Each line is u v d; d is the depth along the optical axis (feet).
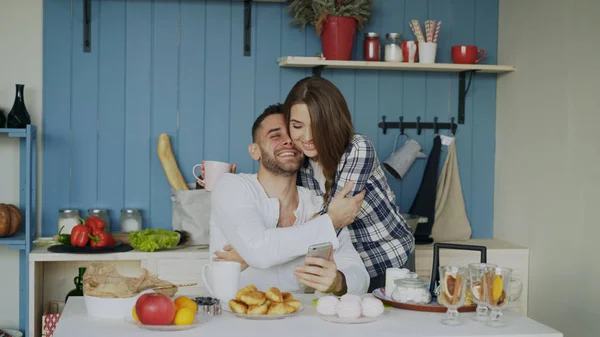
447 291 6.43
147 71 12.25
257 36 12.48
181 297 6.35
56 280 12.13
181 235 11.71
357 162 8.07
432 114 13.05
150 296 6.03
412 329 6.20
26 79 11.96
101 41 12.12
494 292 6.43
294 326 6.22
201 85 12.39
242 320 6.39
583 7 10.37
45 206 12.07
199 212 11.66
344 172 8.13
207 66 12.40
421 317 6.63
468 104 13.14
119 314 6.44
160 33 12.26
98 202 12.22
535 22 11.73
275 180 7.93
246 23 12.36
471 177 13.20
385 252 9.02
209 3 12.35
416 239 12.41
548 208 11.35
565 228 10.85
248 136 12.53
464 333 6.11
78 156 12.14
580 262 10.45
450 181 12.92
